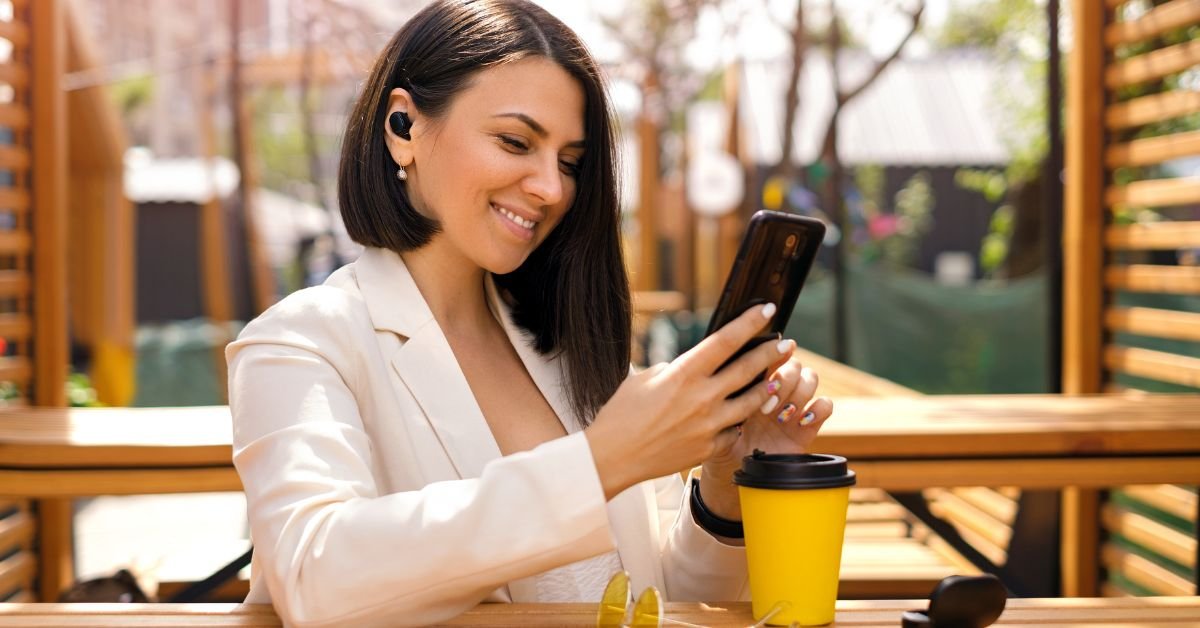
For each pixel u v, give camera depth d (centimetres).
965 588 120
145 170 1483
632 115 1219
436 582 121
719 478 158
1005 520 381
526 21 160
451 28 160
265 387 138
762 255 133
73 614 139
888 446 277
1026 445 279
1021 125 1284
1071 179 420
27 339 416
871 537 356
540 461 123
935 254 2131
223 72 1138
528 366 173
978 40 1476
